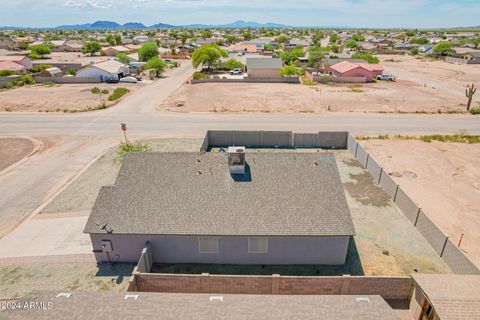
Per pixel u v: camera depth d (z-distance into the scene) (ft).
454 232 70.23
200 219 59.00
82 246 67.05
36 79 240.94
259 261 62.03
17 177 96.84
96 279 58.44
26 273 59.72
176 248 60.80
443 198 83.51
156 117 153.69
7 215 78.33
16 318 38.37
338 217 59.16
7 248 66.39
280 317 38.55
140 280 53.36
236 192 62.28
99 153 113.60
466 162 104.78
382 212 77.71
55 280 58.08
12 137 129.08
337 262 61.67
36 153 114.01
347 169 100.32
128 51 428.56
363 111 162.50
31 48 420.36
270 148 119.14
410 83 241.96
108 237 59.57
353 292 53.16
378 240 68.18
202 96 194.90
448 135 127.95
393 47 510.58
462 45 473.26
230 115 155.84
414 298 50.24
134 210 60.54
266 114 157.28
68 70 275.39
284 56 342.44
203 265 62.44
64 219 75.92
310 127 138.10
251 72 261.03
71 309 39.86
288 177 64.44
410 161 105.50
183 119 150.20
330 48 435.94
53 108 169.37
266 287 53.42
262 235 56.95
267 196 61.67
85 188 89.51
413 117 153.17
